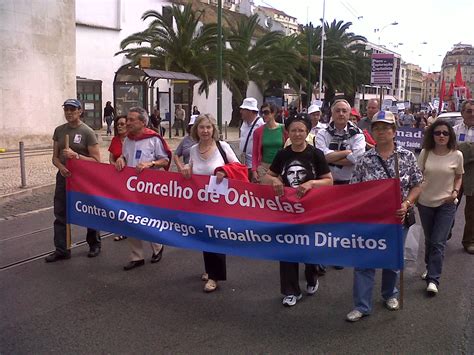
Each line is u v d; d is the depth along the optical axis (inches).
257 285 213.6
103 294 201.0
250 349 155.9
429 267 209.5
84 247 267.4
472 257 261.9
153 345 158.1
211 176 197.8
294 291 190.7
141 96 895.7
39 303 191.2
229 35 1171.3
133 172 215.3
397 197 168.7
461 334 167.3
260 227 189.3
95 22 1316.4
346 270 236.2
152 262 242.8
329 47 1782.7
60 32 765.3
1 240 281.1
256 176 267.7
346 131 231.0
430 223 214.7
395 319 179.0
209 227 199.0
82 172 229.3
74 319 177.0
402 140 594.9
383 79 1083.9
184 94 1115.3
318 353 153.6
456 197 210.2
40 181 466.3
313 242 182.2
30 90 719.1
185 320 177.0
